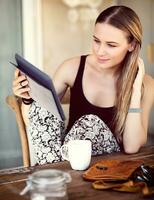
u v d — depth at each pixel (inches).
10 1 126.0
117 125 60.7
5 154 128.3
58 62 136.5
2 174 45.8
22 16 128.0
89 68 65.6
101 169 43.9
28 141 59.8
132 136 58.1
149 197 38.1
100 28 58.4
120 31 57.8
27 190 38.7
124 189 39.1
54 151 55.8
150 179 41.1
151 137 131.0
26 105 56.8
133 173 42.8
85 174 43.1
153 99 65.9
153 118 131.1
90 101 64.6
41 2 130.1
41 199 34.2
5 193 39.3
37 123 56.1
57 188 34.6
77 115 64.8
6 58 127.4
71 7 136.1
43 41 133.0
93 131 59.0
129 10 59.3
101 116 62.8
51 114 56.2
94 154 57.6
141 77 61.4
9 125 127.9
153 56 141.9
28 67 50.3
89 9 139.1
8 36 127.1
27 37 129.6
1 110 127.1
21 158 128.5
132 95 60.6
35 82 49.5
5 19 126.3
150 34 143.6
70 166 49.0
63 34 136.3
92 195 38.5
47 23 132.6
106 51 59.2
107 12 58.5
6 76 127.0
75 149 46.6
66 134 61.5
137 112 59.8
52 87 46.3
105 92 63.3
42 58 133.5
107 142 59.6
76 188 40.3
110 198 37.8
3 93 127.0
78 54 140.4
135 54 60.7
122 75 61.4
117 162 46.5
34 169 47.8
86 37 140.4
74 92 66.2
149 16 143.0
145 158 53.3
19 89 54.7
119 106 60.9
